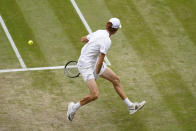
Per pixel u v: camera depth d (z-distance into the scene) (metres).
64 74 37.25
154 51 41.62
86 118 33.16
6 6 44.59
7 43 40.09
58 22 43.69
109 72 31.75
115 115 33.88
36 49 39.84
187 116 34.50
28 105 33.56
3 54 38.72
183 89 37.34
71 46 40.91
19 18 43.34
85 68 30.84
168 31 44.78
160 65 39.91
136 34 43.62
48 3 46.00
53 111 33.34
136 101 35.41
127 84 37.12
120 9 46.94
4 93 34.34
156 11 47.50
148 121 33.66
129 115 34.09
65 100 34.59
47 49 40.03
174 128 33.19
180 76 38.84
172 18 46.78
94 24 44.22
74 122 32.62
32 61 38.31
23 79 36.06
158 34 44.09
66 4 46.25
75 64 38.59
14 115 32.44
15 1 45.47
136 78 37.94
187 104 35.75
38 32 41.97
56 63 38.47
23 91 34.81
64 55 39.62
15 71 36.88
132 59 40.19
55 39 41.44
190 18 47.25
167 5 48.69
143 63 39.84
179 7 48.66
